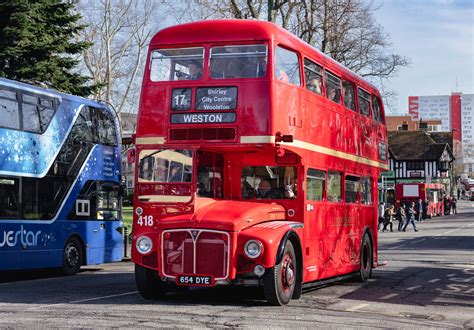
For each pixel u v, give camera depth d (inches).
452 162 4586.6
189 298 510.9
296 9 1481.3
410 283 658.8
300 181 515.5
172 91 497.7
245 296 523.5
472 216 3142.2
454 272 767.1
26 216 732.0
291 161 512.7
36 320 398.9
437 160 3892.7
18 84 733.9
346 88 648.4
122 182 911.7
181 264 459.2
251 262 453.1
